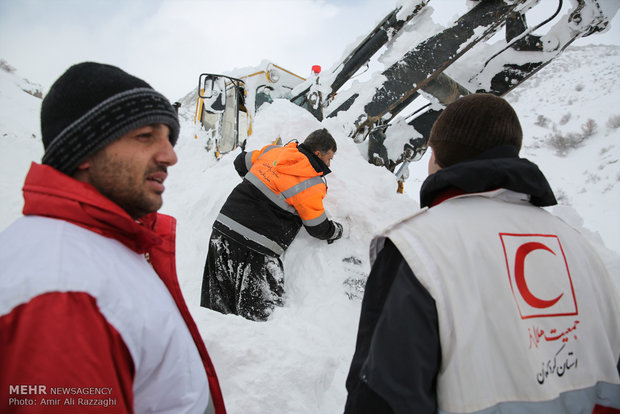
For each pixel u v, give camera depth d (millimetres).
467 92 3410
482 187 792
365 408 753
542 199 871
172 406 689
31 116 11312
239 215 2387
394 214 2967
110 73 688
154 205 757
